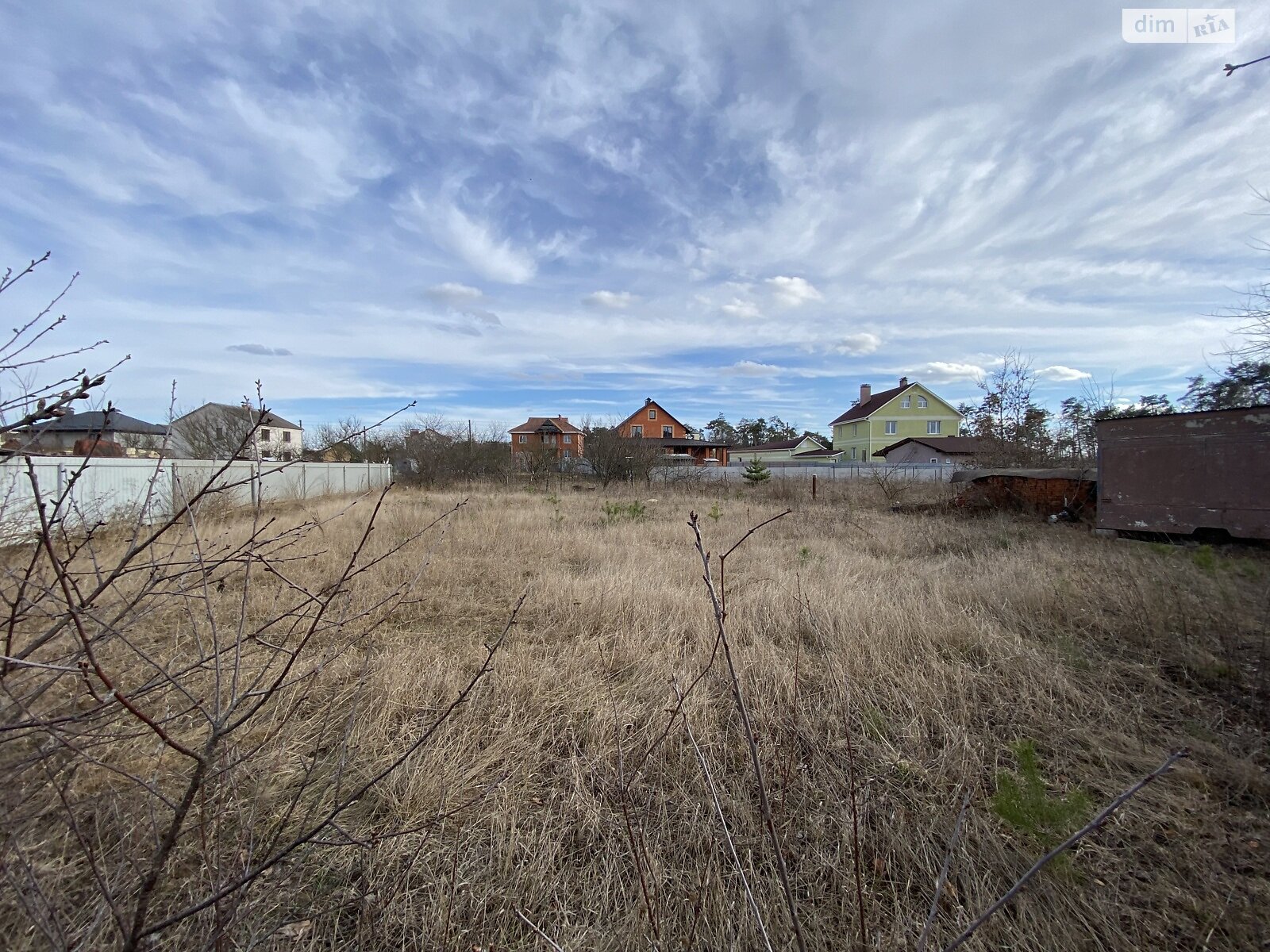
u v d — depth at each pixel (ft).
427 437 78.95
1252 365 30.14
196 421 43.11
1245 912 5.58
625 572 19.30
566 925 5.58
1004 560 19.95
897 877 6.25
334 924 5.52
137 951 4.50
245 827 5.86
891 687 10.57
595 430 77.30
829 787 7.75
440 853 6.45
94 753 7.09
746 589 17.21
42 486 27.76
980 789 7.69
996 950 5.29
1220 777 7.77
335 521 29.71
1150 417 23.90
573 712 9.75
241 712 8.87
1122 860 6.36
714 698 10.28
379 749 8.30
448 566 20.36
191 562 6.08
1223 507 21.58
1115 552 20.71
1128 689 10.48
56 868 5.16
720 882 5.88
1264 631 11.64
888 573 19.43
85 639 3.60
